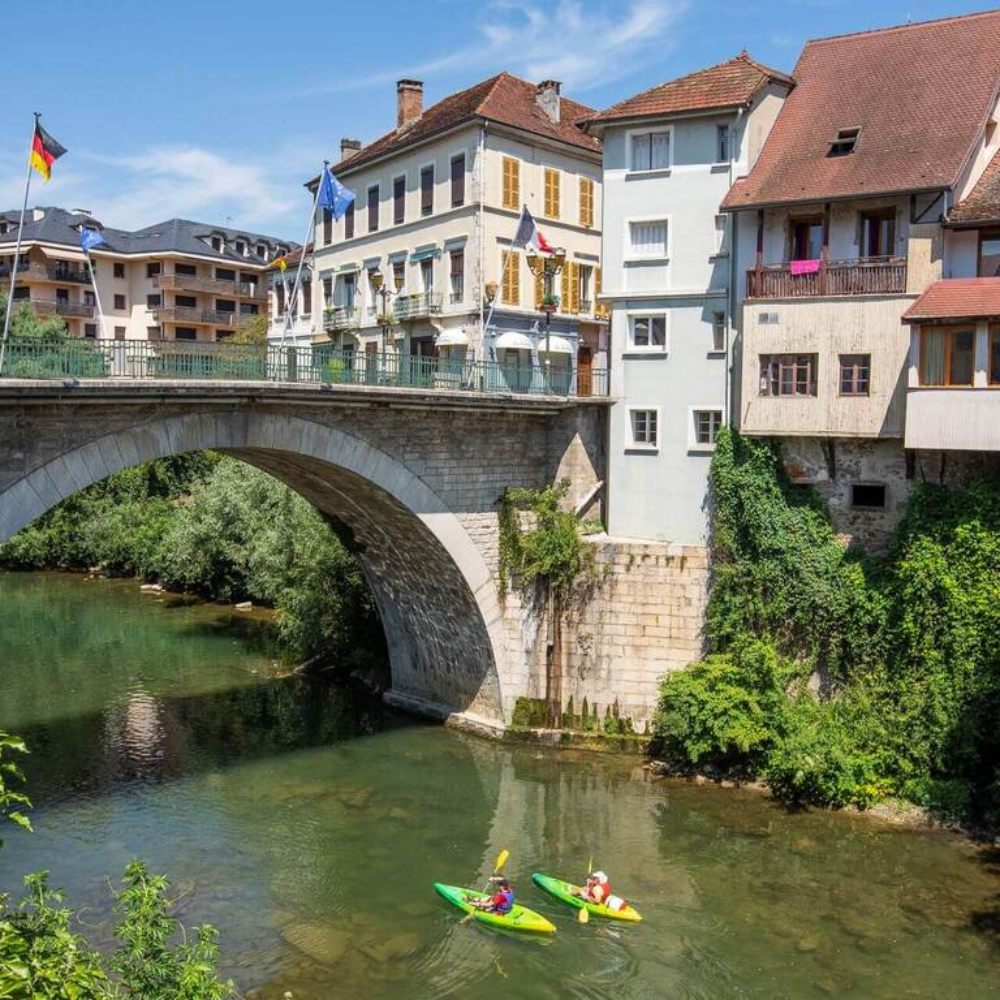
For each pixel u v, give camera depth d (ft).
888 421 71.46
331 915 56.39
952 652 67.31
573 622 81.76
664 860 62.44
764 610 75.20
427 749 82.58
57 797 72.02
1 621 130.00
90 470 59.72
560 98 115.34
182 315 208.54
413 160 110.52
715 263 81.56
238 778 76.23
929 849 62.85
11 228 208.44
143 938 31.09
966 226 69.77
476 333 101.76
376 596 96.17
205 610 136.87
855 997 48.29
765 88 82.64
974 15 81.92
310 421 70.64
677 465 83.15
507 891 55.93
